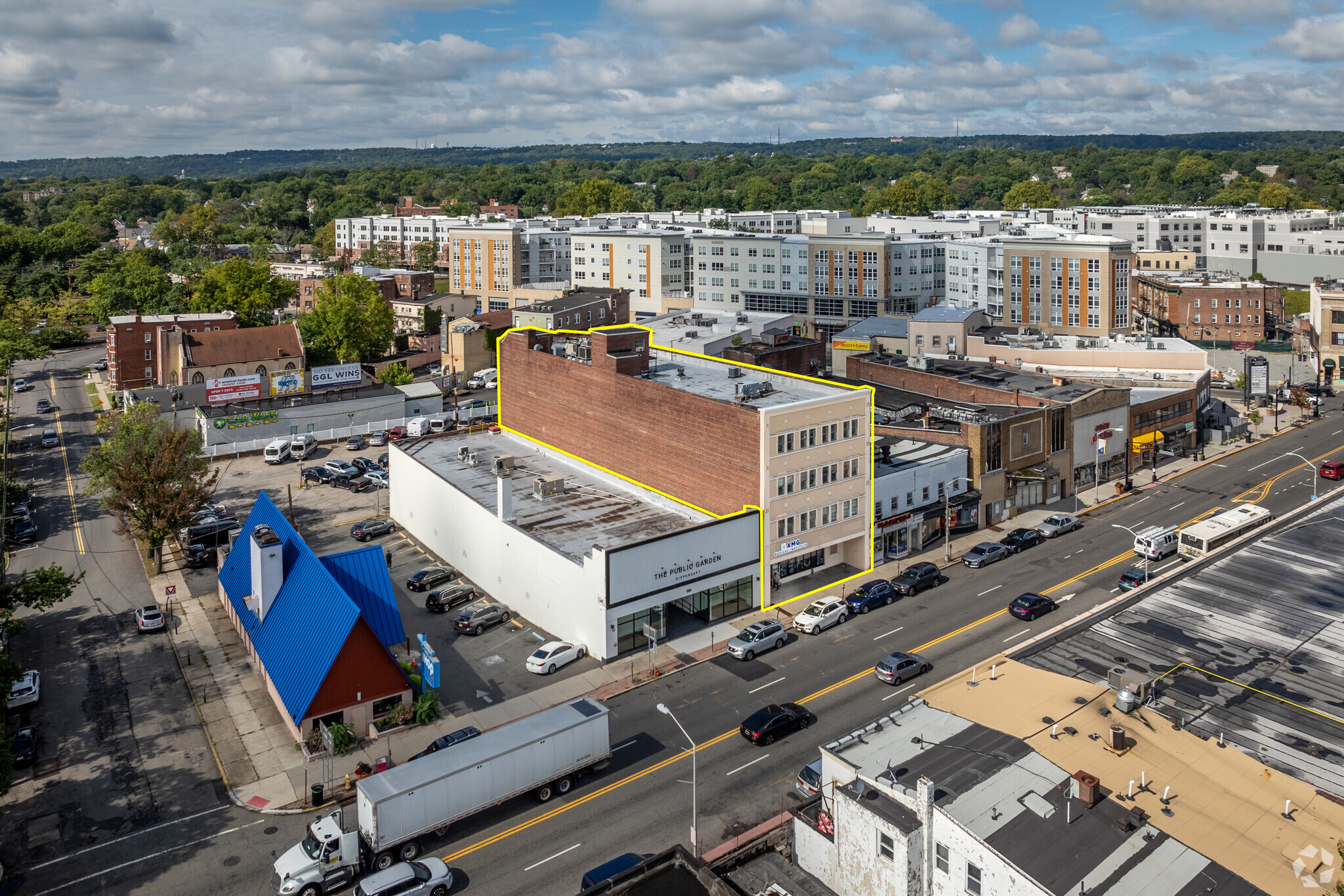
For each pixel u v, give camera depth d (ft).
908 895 126.11
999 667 165.27
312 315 571.28
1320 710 149.18
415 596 265.54
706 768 182.09
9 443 428.97
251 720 204.74
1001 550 281.95
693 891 109.60
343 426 426.10
